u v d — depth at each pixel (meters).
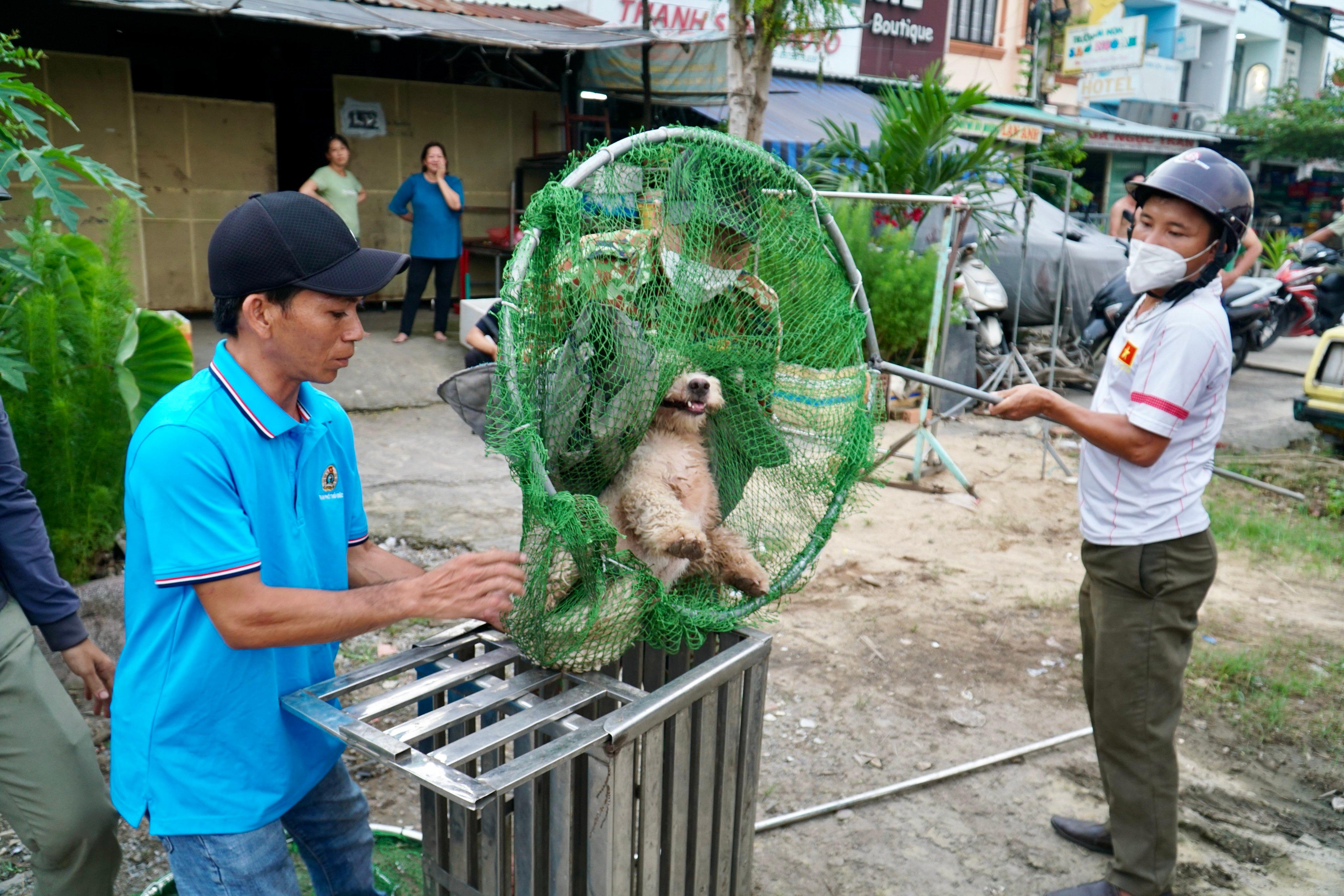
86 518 3.98
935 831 3.12
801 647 4.32
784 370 2.41
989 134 10.16
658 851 2.04
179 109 9.17
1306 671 4.27
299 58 10.28
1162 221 2.47
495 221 11.33
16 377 3.52
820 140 10.16
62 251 4.10
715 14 11.77
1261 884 2.92
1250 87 27.77
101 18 8.87
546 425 1.91
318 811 2.15
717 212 2.11
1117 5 16.80
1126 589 2.59
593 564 1.88
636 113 11.57
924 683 4.05
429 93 10.60
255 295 1.70
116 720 1.83
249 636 1.67
